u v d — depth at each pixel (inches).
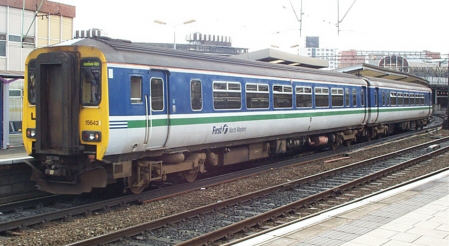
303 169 593.9
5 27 1203.9
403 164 610.5
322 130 741.3
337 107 765.9
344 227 276.5
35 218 334.6
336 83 768.3
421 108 1241.4
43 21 1294.3
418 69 2379.4
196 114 475.8
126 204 398.3
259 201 414.9
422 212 310.5
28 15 1254.9
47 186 414.3
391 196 366.0
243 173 552.7
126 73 398.0
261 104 581.9
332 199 430.3
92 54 386.0
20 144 633.0
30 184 448.8
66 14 1358.3
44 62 393.4
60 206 403.5
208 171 612.7
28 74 415.8
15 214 371.2
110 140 382.0
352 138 865.5
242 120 545.0
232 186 480.4
